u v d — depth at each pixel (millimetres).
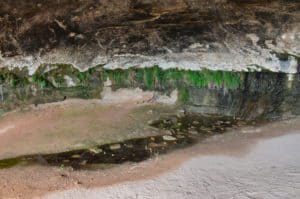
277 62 12055
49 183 9258
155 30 12547
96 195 8695
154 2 12273
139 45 12711
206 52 12523
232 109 12453
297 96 12117
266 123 11961
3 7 12445
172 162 9938
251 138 11062
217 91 12469
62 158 10352
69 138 11297
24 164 10102
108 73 13008
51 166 9992
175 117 12297
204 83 12539
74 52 12867
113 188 8938
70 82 12977
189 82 12656
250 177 8977
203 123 12023
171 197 8430
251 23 12234
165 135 11320
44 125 11953
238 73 12336
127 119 12164
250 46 12297
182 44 12555
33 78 12797
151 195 8555
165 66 12789
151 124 11914
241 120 12219
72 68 12898
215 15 12289
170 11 12250
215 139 11070
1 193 8898
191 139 11117
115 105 12867
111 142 11047
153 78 12891
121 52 12812
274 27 12102
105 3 12516
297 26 11891
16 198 8711
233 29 12344
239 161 9805
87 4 12555
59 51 12859
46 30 12758
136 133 11461
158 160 10086
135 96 12992
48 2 12547
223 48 12430
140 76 12961
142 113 12484
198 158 10086
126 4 12430
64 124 11977
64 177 9492
